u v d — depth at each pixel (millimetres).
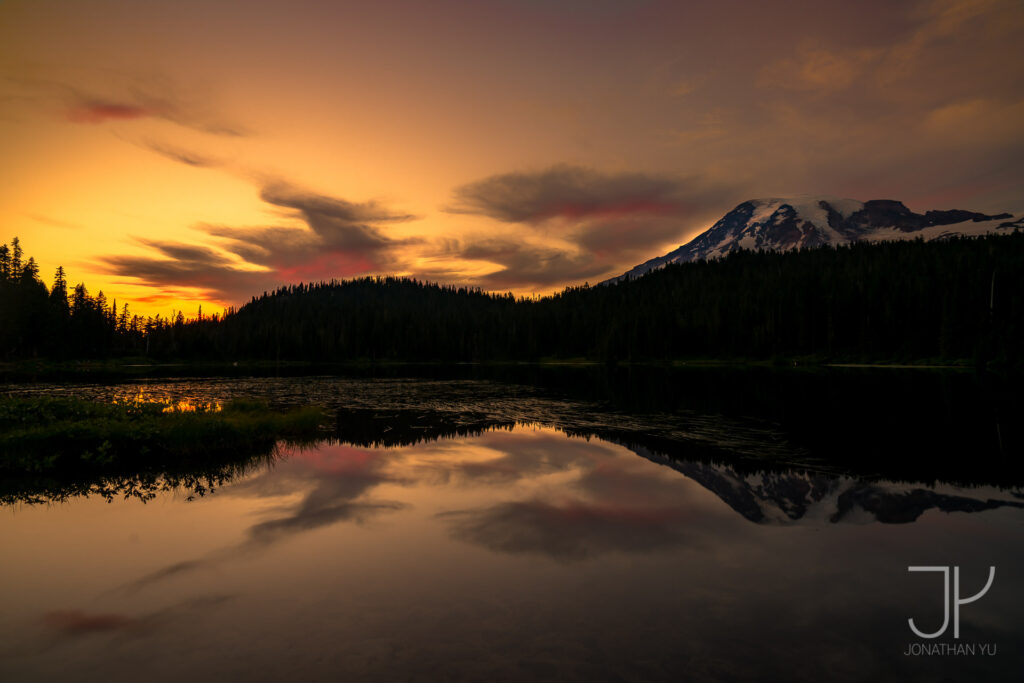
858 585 7145
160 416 19969
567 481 13227
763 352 99250
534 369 96000
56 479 13469
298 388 47312
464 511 10688
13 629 6008
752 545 8711
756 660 5324
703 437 19859
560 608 6480
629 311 125000
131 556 8258
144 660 5355
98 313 112188
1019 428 20844
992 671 5125
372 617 6242
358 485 12883
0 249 103312
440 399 36844
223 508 10930
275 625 6062
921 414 25312
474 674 5055
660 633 5867
